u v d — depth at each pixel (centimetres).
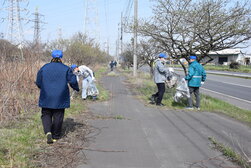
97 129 521
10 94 586
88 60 1719
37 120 543
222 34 726
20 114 590
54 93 417
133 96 1009
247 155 395
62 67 432
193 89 756
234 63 4253
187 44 809
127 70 3297
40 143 420
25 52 744
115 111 705
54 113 434
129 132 506
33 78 737
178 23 775
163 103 833
